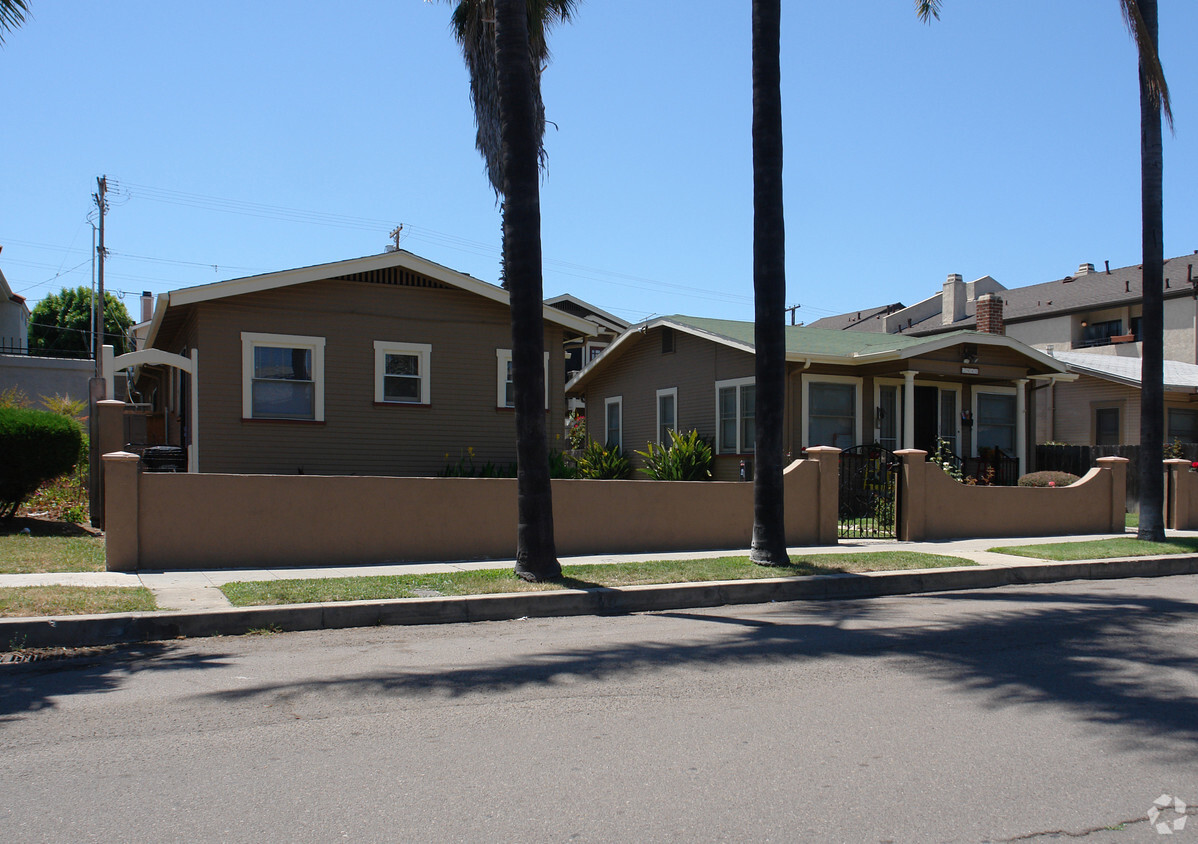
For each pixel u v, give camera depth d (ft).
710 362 70.13
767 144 37.55
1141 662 22.91
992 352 65.92
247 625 26.43
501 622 28.63
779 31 37.60
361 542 36.45
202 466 52.01
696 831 12.70
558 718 17.88
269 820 12.94
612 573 34.40
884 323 139.95
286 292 54.29
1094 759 15.76
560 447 60.39
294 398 54.65
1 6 28.76
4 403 61.98
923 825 12.98
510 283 33.12
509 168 32.86
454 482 38.11
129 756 15.56
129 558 32.86
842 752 15.99
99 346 79.25
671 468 67.00
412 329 57.36
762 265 37.83
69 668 21.94
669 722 17.67
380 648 24.35
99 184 91.66
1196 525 57.31
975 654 23.81
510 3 32.76
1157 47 47.21
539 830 12.68
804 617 29.66
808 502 45.55
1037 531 51.88
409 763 15.29
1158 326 48.16
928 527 48.37
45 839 12.29
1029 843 12.48
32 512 46.83
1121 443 82.23
